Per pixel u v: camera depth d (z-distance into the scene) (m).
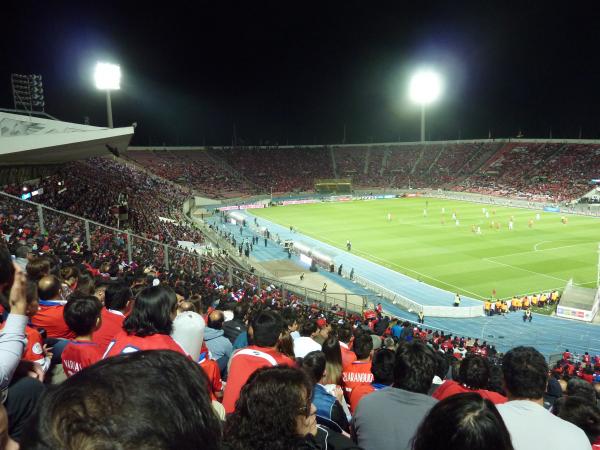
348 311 27.73
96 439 1.34
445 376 9.20
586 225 62.31
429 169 110.19
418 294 37.50
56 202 31.17
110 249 20.28
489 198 88.44
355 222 67.75
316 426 3.07
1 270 2.95
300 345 7.66
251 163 111.75
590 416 4.67
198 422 1.52
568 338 29.30
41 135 23.66
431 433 2.24
